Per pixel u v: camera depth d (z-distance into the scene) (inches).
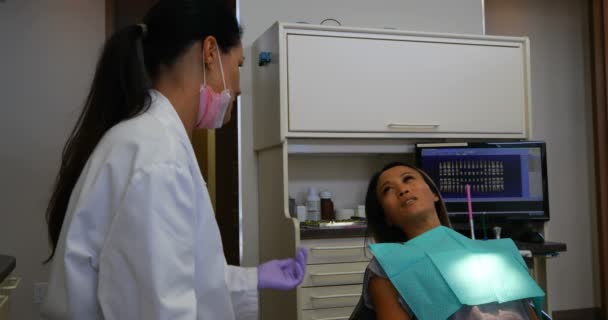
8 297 65.1
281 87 96.8
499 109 108.4
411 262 45.5
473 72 107.2
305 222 104.5
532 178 107.3
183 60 38.5
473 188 106.1
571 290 143.0
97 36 116.7
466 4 128.6
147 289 28.8
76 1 116.3
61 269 31.7
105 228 31.3
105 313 29.5
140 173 30.3
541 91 142.8
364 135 101.1
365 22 122.2
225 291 35.4
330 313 94.6
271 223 105.0
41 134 114.1
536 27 143.1
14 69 113.5
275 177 102.5
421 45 104.5
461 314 43.7
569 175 143.9
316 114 98.7
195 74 38.9
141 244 29.3
